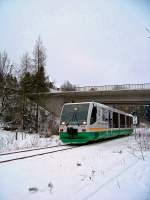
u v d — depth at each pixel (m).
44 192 6.63
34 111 37.59
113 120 25.55
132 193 6.57
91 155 13.09
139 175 8.48
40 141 22.02
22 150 15.62
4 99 32.12
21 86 34.19
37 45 39.12
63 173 8.71
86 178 8.02
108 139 26.22
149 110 63.75
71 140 19.22
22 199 6.14
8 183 7.50
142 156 12.13
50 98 41.44
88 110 19.44
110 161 11.16
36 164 10.39
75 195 6.38
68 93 41.25
